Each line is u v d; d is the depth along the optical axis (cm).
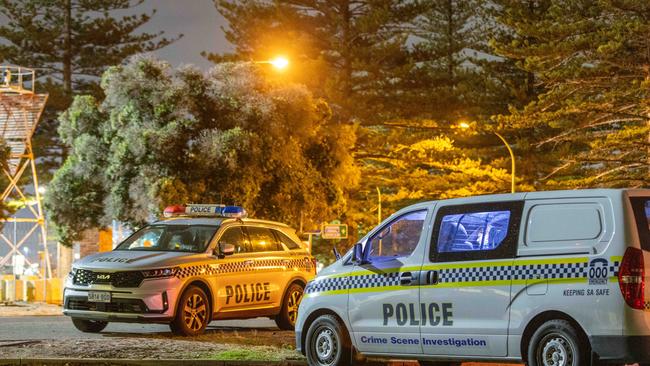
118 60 6359
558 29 4522
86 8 6312
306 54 5547
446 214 1117
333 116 5438
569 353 994
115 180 3164
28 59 6284
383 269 1157
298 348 1241
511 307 1038
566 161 4756
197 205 1855
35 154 6275
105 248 4450
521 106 6009
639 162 4625
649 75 4422
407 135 5550
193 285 1684
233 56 5603
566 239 1015
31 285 3180
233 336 1675
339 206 3441
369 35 5578
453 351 1088
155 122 3141
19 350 1419
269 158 3195
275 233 1873
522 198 1056
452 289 1089
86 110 3272
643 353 962
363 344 1173
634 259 971
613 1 4425
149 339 1569
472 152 5962
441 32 6197
